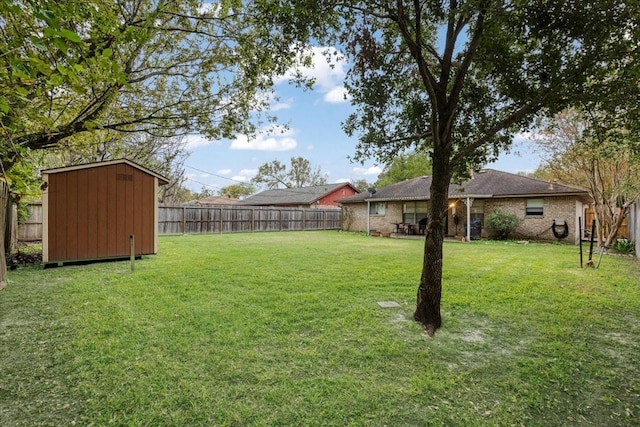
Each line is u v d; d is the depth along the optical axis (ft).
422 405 7.73
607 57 9.96
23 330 11.48
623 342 11.35
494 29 10.68
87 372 8.80
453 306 14.92
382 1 11.17
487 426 7.06
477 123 14.76
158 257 27.58
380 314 13.62
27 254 27.89
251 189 144.77
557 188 45.09
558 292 17.26
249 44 19.26
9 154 8.79
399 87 15.25
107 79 10.52
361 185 145.38
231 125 24.25
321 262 25.62
